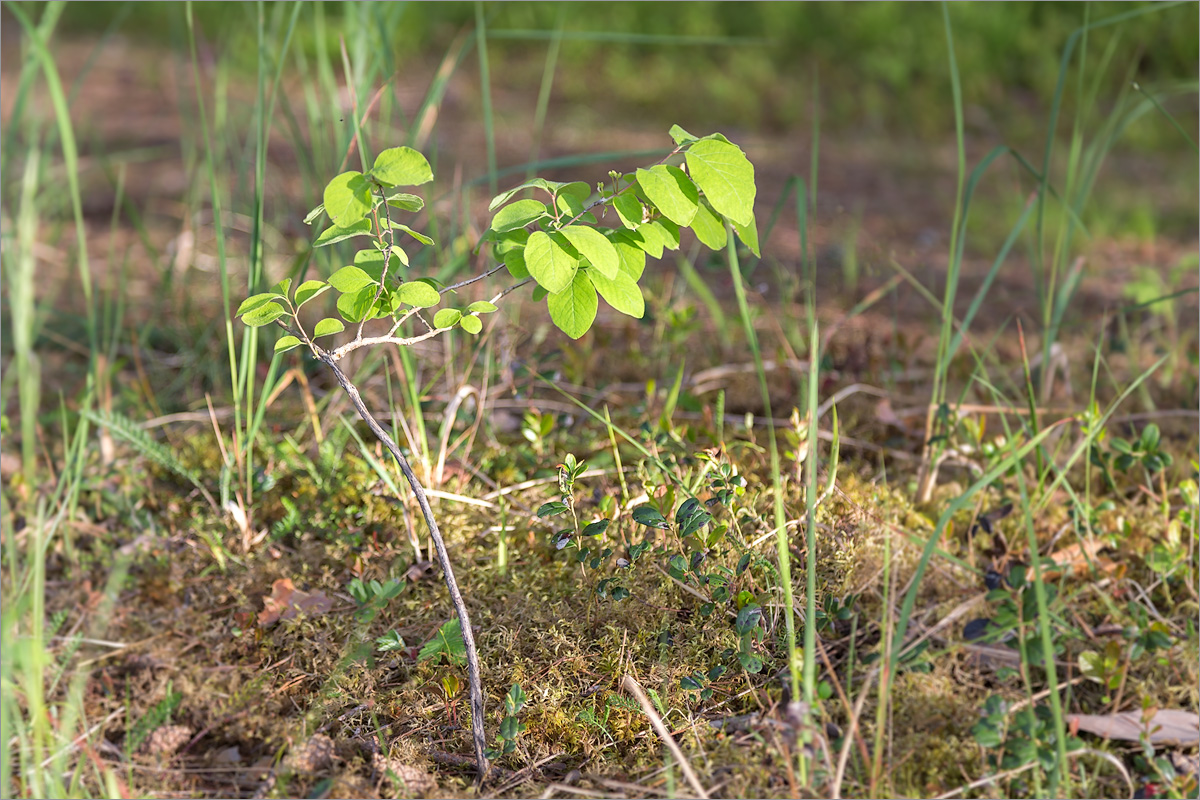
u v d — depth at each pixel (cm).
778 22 930
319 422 313
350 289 187
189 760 213
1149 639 204
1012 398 339
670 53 929
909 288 465
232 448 298
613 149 720
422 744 209
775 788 195
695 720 210
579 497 270
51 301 412
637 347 373
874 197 625
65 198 495
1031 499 262
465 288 353
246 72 871
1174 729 206
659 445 263
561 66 930
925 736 204
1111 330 373
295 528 267
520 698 203
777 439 304
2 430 266
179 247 453
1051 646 184
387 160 174
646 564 235
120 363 329
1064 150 745
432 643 211
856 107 840
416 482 190
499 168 653
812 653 184
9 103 793
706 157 185
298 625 235
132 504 283
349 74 274
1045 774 197
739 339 380
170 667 230
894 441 308
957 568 242
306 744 207
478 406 291
